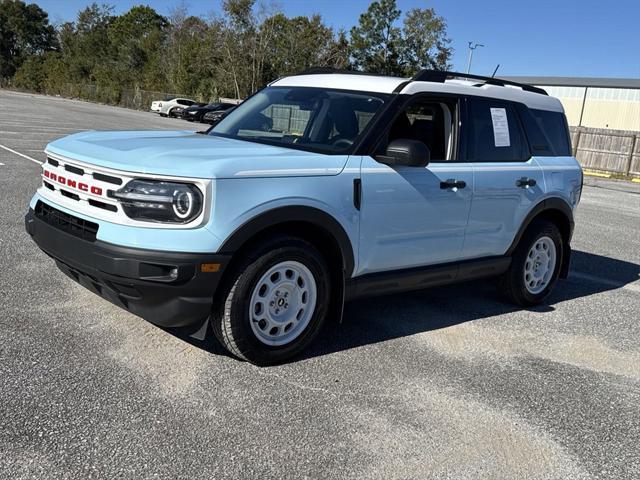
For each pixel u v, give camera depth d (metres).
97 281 3.54
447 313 5.31
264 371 3.79
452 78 4.90
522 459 3.12
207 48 59.59
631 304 6.15
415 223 4.41
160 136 4.53
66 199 3.77
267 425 3.17
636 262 8.13
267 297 3.74
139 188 3.33
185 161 3.44
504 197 5.07
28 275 5.11
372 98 4.44
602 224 11.08
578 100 54.78
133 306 3.52
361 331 4.66
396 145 4.02
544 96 5.83
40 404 3.13
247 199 3.47
